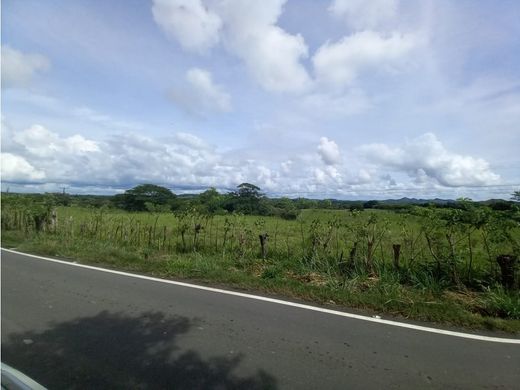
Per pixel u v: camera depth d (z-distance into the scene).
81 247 10.59
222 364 3.64
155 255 9.65
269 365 3.64
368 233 7.86
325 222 9.10
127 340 4.18
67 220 14.46
